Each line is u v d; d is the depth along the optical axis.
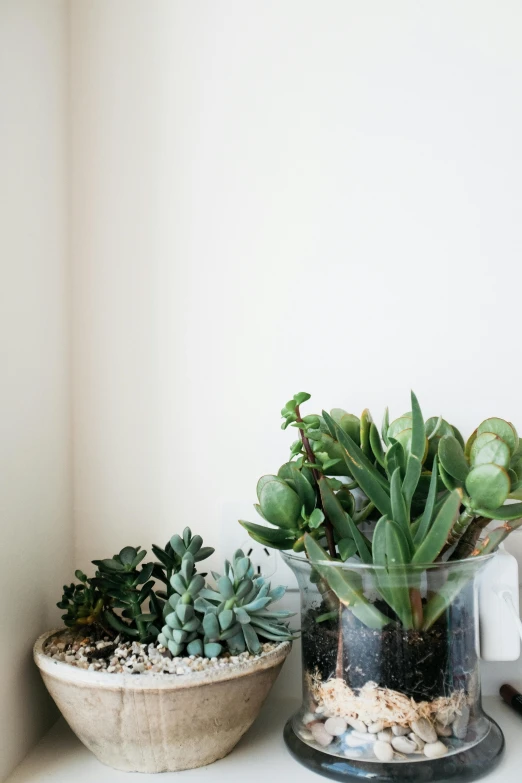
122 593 0.65
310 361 0.79
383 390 0.79
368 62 0.80
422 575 0.56
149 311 0.80
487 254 0.79
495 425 0.63
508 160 0.80
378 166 0.80
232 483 0.79
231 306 0.80
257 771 0.60
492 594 0.69
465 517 0.58
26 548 0.65
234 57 0.81
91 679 0.56
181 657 0.61
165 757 0.59
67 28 0.81
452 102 0.80
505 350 0.79
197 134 0.81
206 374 0.80
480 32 0.80
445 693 0.57
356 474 0.59
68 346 0.79
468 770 0.56
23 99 0.67
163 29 0.81
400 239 0.80
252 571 0.65
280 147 0.80
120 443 0.80
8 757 0.60
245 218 0.80
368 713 0.57
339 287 0.80
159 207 0.81
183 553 0.66
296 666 0.77
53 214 0.75
